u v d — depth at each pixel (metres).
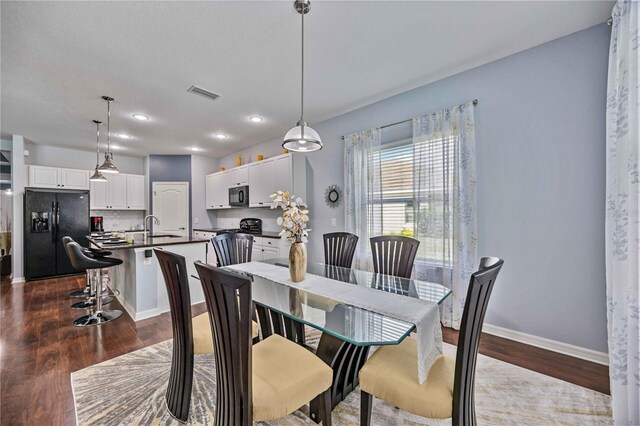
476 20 2.08
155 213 6.18
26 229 4.74
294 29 2.15
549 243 2.37
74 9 1.90
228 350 1.15
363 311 1.56
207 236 5.87
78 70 2.68
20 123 4.12
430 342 1.42
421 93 3.13
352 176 3.71
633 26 1.56
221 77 2.86
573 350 2.27
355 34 2.22
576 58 2.23
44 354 2.37
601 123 2.14
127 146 5.54
